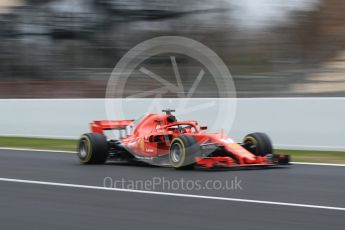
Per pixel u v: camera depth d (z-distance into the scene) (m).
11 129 46.41
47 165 28.92
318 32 69.19
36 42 75.38
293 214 15.87
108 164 29.28
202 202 17.92
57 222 15.25
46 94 67.75
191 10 74.81
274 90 60.91
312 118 33.94
